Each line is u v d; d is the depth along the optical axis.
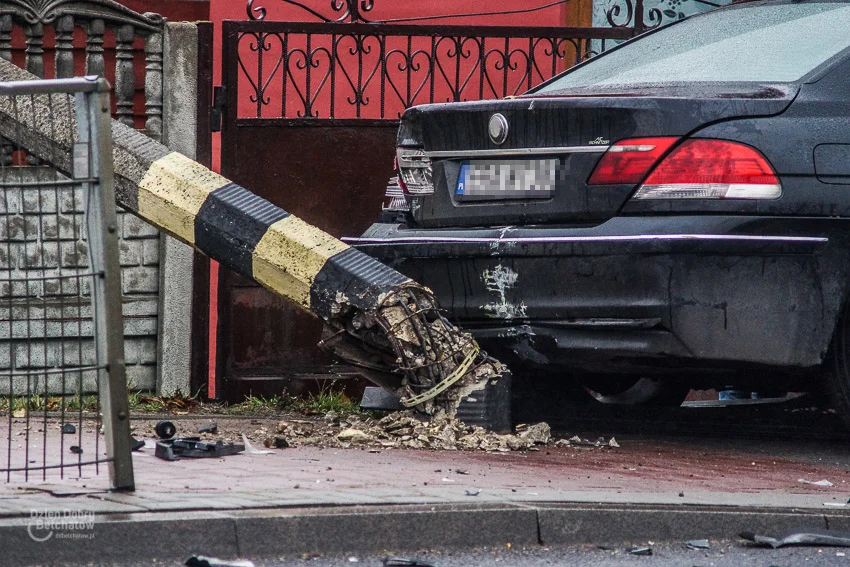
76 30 20.75
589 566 8.92
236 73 17.81
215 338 19.70
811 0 15.02
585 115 12.52
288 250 13.70
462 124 13.37
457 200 13.51
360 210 18.17
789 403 17.31
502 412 13.32
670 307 12.03
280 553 8.81
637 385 17.25
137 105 20.06
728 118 12.30
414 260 13.46
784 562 9.20
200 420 15.48
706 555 9.40
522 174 13.00
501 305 12.88
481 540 9.31
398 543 9.10
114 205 9.32
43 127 15.32
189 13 22.27
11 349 10.57
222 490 9.80
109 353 9.42
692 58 14.34
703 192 12.15
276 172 17.92
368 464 11.55
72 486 9.71
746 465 12.73
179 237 14.46
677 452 13.46
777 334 12.29
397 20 18.33
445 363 13.16
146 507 8.88
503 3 22.39
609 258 12.19
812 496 10.91
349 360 13.63
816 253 12.29
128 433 9.53
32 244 16.66
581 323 12.45
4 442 12.34
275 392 17.92
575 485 10.83
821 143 12.41
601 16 23.02
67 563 8.30
